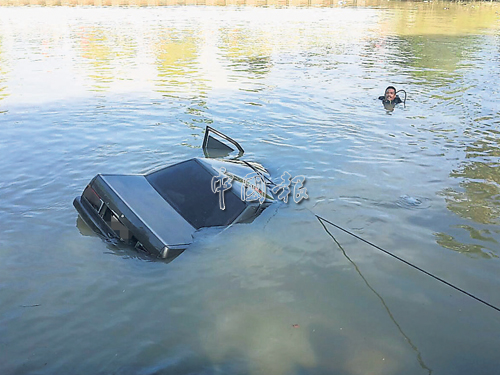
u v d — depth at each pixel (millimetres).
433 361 3242
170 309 3766
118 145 7797
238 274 4219
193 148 7652
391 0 47938
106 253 4559
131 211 4645
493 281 4250
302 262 4434
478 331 3568
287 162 7145
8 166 6871
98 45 19375
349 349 3340
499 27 26375
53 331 3516
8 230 4996
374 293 4008
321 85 12500
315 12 36156
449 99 11219
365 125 9172
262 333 3492
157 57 16625
